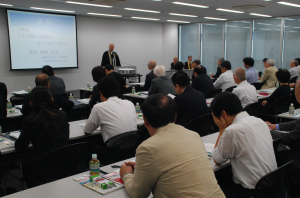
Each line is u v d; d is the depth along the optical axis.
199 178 1.24
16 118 3.84
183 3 7.26
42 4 7.41
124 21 11.05
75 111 4.50
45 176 1.95
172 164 1.25
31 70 8.87
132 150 2.55
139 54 11.76
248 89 3.88
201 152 1.34
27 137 2.07
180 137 1.34
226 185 1.86
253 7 7.87
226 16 10.05
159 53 12.55
